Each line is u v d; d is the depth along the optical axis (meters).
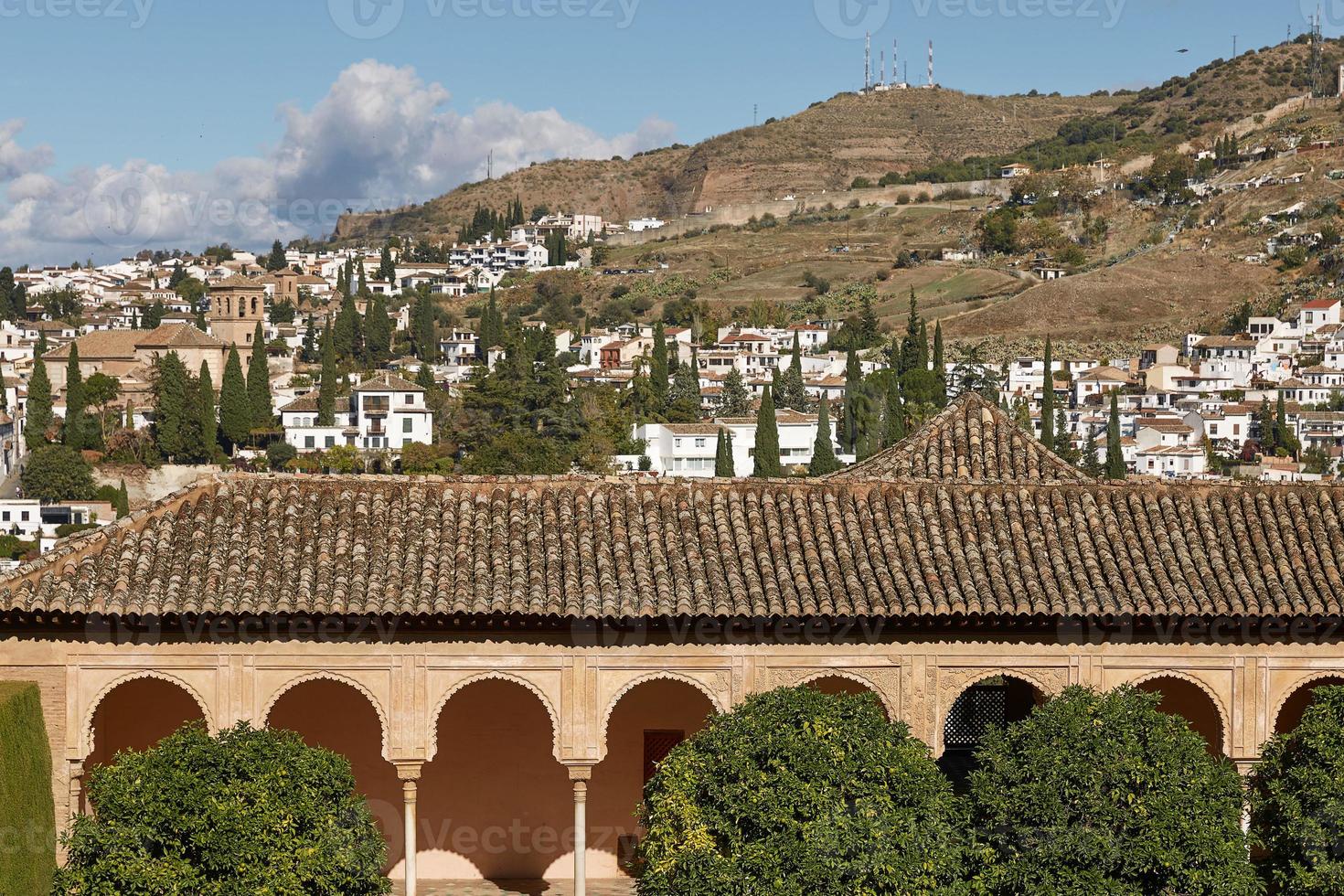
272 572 27.81
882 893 24.72
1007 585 28.69
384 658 28.17
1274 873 26.34
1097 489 31.02
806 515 30.09
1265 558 29.45
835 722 25.97
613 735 32.50
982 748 27.34
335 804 26.20
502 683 32.50
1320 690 27.39
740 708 26.97
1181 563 29.28
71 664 27.48
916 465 33.06
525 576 28.25
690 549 29.09
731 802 25.30
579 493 30.31
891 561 28.98
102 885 24.12
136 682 30.88
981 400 34.12
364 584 27.72
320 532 28.88
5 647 27.33
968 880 25.61
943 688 29.12
